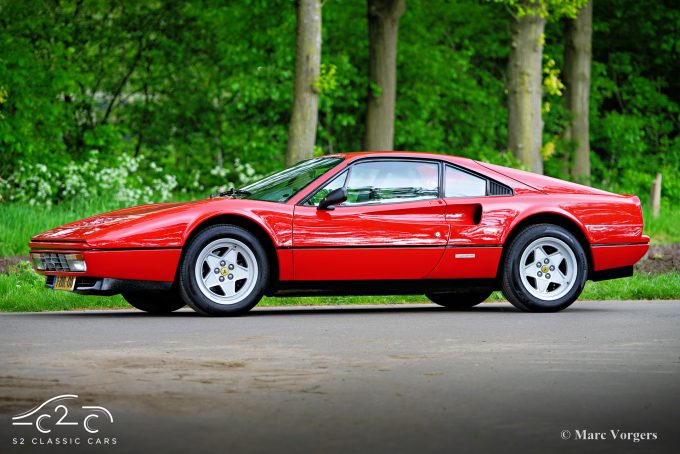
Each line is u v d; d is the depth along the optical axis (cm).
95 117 3009
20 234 1775
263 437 466
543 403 549
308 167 1080
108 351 737
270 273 1019
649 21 3762
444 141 3362
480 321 969
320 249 1017
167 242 980
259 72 2728
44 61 2717
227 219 1004
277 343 787
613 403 550
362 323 944
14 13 2730
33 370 648
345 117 2880
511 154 2462
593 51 3953
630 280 1390
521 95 2495
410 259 1043
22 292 1227
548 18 2506
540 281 1084
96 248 967
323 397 562
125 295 1077
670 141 3838
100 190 2261
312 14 2030
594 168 3731
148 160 3006
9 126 2508
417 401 552
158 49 2995
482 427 489
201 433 473
